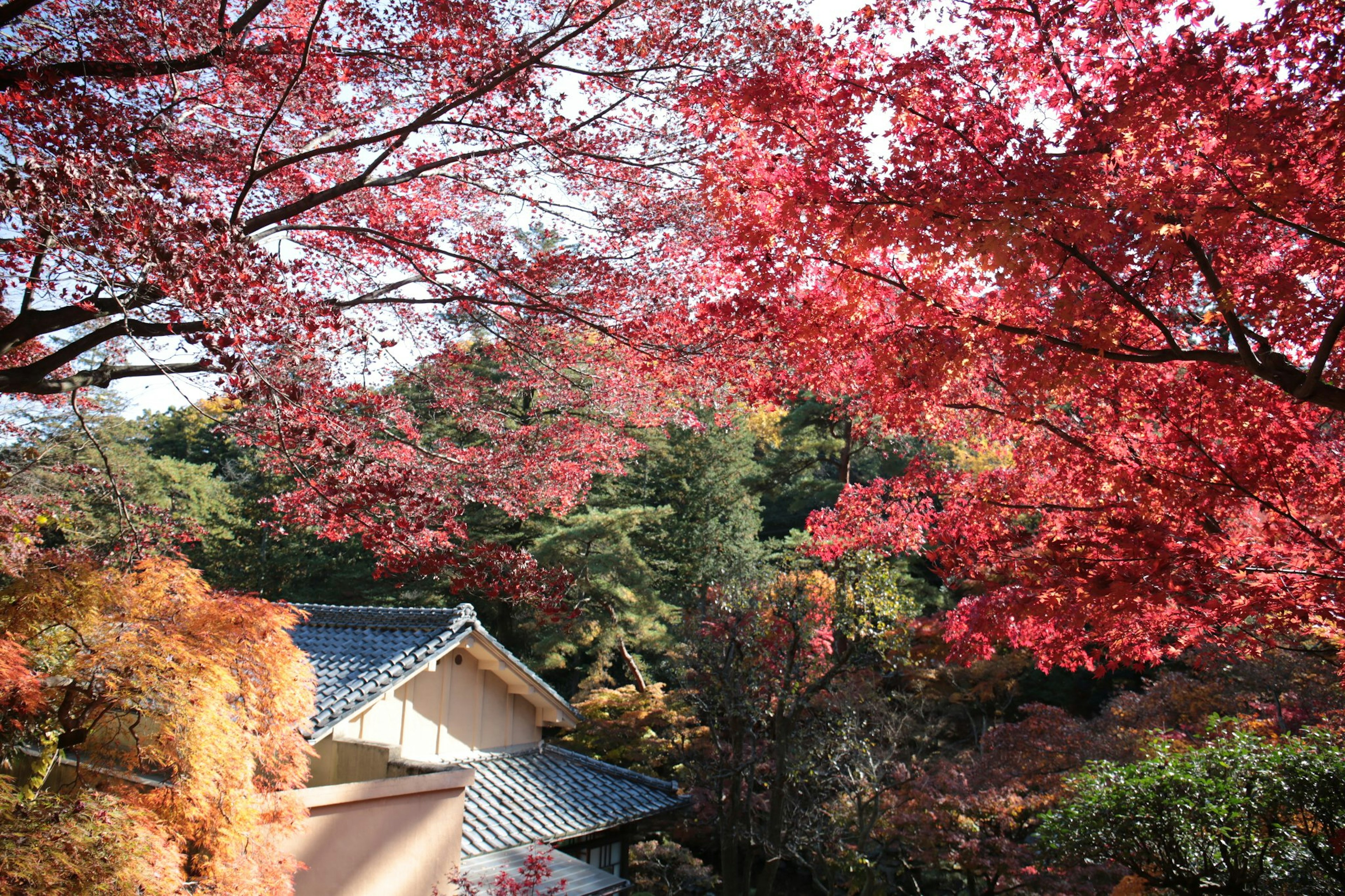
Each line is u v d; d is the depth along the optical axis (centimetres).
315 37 556
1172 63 365
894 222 393
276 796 470
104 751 408
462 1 531
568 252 633
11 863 307
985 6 426
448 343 743
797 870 1586
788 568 1670
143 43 516
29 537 677
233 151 595
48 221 351
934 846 1145
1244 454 456
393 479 527
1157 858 805
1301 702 1125
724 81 510
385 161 657
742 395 634
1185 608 480
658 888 1280
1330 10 341
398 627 1033
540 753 1064
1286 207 364
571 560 1884
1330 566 446
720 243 605
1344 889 737
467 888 662
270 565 2281
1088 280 439
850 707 1213
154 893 338
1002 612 540
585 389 741
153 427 3136
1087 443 546
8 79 428
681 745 1429
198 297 391
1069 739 1246
